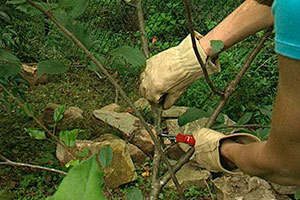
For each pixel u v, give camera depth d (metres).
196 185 3.64
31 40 5.40
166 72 1.84
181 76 1.82
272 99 4.32
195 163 3.72
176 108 4.36
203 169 3.69
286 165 1.20
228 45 1.75
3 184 3.71
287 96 1.06
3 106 4.54
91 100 5.06
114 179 3.66
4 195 1.64
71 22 1.68
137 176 3.76
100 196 0.55
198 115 1.95
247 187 3.44
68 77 5.36
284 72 1.03
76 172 0.55
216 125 2.01
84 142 3.72
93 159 0.56
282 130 1.11
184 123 1.95
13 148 4.09
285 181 1.29
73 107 4.69
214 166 1.62
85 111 4.82
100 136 4.01
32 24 5.21
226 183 3.48
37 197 3.61
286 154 1.16
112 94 5.13
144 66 1.66
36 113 4.68
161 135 1.87
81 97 5.11
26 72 5.17
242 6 1.74
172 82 1.83
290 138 1.11
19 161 3.95
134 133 4.07
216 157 1.59
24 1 1.51
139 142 4.02
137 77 5.17
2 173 3.80
